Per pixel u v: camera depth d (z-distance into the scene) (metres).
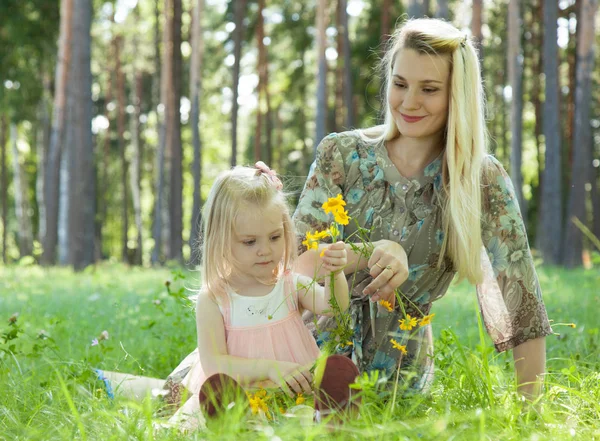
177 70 28.72
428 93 3.71
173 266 19.25
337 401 2.96
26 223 40.81
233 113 26.48
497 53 34.19
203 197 45.44
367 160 3.99
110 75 38.09
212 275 3.62
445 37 3.67
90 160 21.22
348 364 2.99
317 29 25.08
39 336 4.57
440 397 3.41
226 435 2.65
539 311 3.82
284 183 4.11
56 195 26.36
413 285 3.92
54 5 26.72
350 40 31.75
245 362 3.42
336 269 3.47
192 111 26.53
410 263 3.92
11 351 4.32
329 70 34.84
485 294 3.94
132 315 7.37
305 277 3.70
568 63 32.19
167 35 28.80
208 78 36.94
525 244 3.86
